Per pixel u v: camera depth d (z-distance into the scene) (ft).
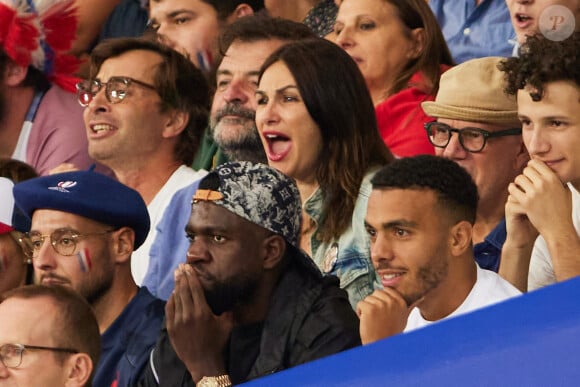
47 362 40.40
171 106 57.21
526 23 51.55
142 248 54.24
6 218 53.83
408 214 38.52
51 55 65.00
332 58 48.34
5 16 64.08
